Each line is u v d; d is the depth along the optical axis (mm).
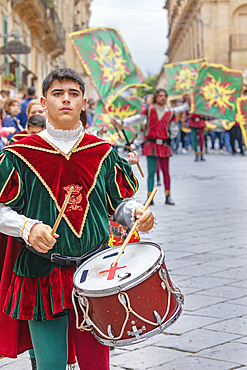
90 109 16203
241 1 37125
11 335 2395
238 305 3941
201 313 3814
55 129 2299
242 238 6000
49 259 2238
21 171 2246
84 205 2277
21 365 3219
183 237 6117
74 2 46344
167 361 3133
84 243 2264
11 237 2387
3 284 2393
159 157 8281
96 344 2248
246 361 3088
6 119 8031
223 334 3459
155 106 8133
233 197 8977
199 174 12414
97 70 7996
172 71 15211
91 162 2330
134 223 2406
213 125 15484
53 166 2266
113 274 2162
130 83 8125
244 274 4656
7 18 20016
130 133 8070
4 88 18844
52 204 2240
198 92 13203
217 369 3002
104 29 8039
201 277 4602
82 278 2178
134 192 2473
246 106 12664
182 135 19578
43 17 24078
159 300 2113
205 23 37344
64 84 2277
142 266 2168
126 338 2072
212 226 6688
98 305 2066
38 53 27531
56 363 2232
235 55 36969
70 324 2301
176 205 8336
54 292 2219
